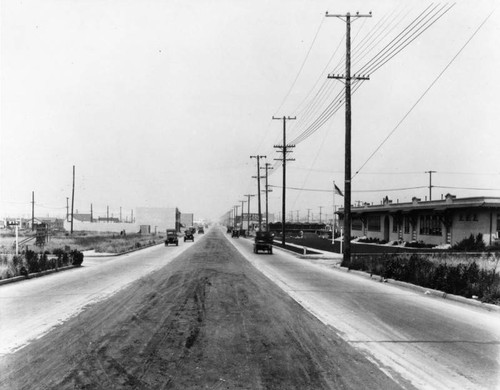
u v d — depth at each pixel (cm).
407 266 1806
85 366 641
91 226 10600
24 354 700
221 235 9588
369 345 771
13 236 6006
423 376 611
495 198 3547
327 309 1122
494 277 1460
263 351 725
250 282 1666
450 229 4022
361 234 6297
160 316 1005
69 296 1304
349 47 2342
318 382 582
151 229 9944
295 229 9100
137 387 559
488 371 635
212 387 561
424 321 986
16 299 1248
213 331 863
